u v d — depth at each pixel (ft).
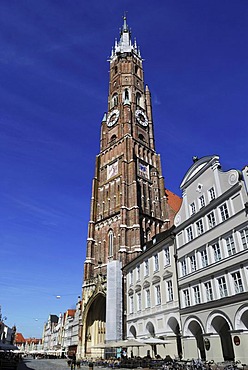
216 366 82.94
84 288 221.05
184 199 131.54
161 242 141.49
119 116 289.12
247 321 85.81
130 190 234.58
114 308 176.86
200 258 111.96
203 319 102.53
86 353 200.34
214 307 97.76
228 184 104.42
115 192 247.70
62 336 433.48
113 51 360.28
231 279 93.40
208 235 108.99
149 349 140.15
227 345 101.45
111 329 173.37
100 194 262.47
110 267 194.49
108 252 225.97
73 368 122.42
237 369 76.07
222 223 102.47
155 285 142.82
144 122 291.79
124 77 320.29
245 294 85.15
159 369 104.12
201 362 89.35
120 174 248.32
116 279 187.73
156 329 134.92
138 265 166.91
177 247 128.47
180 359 108.17
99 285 205.77
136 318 157.07
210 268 104.06
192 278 113.60
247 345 82.79
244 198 95.30
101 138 295.07
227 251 98.22
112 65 346.54
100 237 239.50
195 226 118.62
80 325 211.20
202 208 114.32
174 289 126.31
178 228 129.18
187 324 111.75
